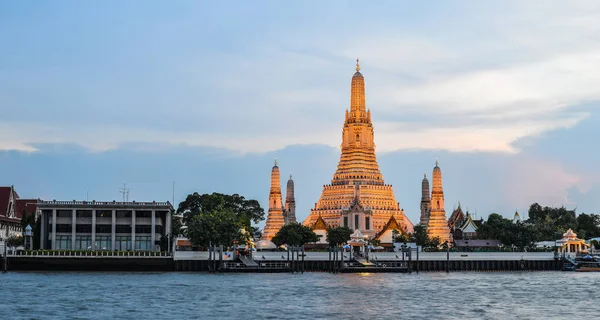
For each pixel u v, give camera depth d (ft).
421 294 549.13
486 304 492.95
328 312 453.99
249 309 463.83
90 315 438.40
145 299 507.30
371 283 636.48
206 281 644.27
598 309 472.44
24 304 479.41
